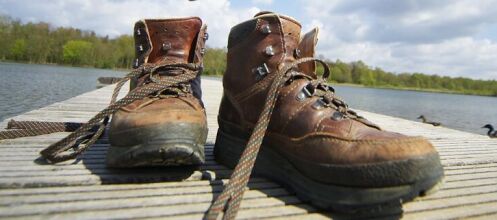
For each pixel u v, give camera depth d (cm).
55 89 436
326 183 32
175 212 30
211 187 36
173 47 44
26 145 49
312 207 33
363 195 29
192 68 43
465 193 39
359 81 2394
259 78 39
